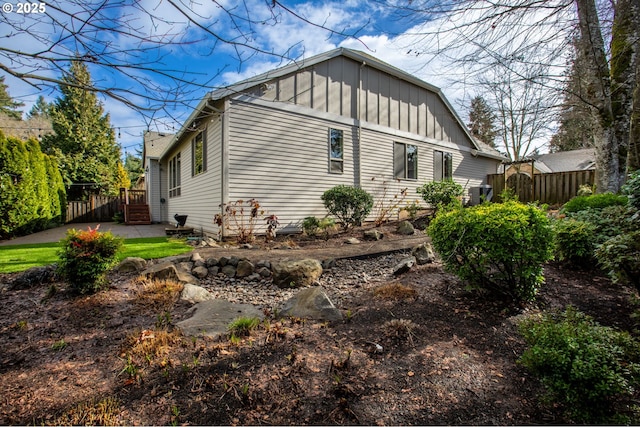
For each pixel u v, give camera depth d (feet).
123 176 73.00
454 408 5.84
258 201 24.27
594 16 14.05
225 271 15.65
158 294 11.71
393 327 8.80
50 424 5.38
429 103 39.55
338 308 10.75
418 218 32.24
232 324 8.98
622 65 17.69
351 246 21.17
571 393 5.45
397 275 14.48
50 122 59.47
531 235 9.66
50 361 7.35
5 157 26.35
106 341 8.34
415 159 37.55
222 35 8.43
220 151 23.32
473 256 10.59
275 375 6.73
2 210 25.63
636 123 16.67
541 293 11.28
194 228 30.83
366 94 32.09
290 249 20.13
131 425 5.39
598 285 12.14
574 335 6.19
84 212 49.52
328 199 26.45
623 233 11.09
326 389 6.33
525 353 6.49
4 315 9.88
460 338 8.39
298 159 26.61
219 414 5.66
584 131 28.84
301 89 26.73
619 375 5.30
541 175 41.06
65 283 12.54
